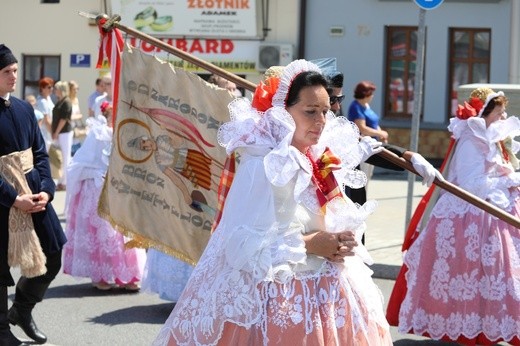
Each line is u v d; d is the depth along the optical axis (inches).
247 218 180.1
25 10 1129.4
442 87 1025.5
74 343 329.1
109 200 269.3
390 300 334.3
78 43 1113.4
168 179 264.4
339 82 249.4
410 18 1027.9
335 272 185.2
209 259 187.0
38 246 298.0
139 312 377.1
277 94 185.8
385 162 257.6
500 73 1010.1
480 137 315.6
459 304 314.5
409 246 333.1
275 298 180.1
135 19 1089.4
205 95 259.6
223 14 1066.1
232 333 181.3
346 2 1042.1
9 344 305.3
